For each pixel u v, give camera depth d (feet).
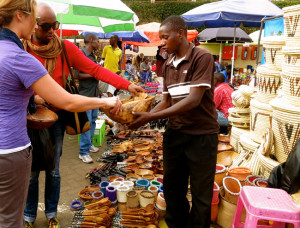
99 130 16.26
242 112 13.60
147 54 71.51
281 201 6.41
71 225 8.39
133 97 8.17
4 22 4.67
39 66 4.75
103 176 11.48
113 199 9.39
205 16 20.25
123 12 12.87
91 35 14.06
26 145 5.08
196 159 6.85
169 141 7.35
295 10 8.38
